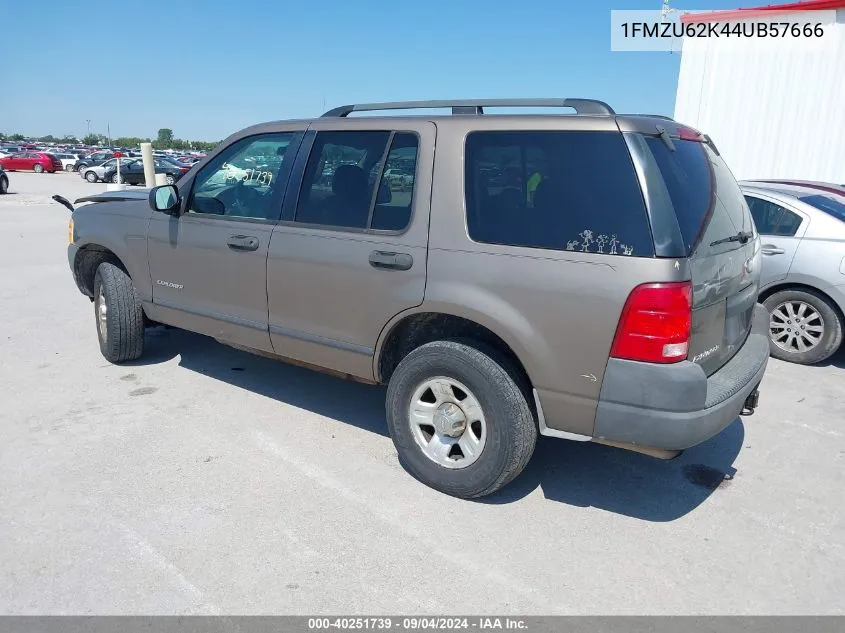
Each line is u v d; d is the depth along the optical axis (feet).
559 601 9.04
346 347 12.50
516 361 10.93
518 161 10.57
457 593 9.15
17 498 11.12
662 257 9.28
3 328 21.26
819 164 34.32
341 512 11.03
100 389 16.07
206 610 8.67
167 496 11.32
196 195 14.97
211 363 18.15
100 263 17.70
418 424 11.80
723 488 12.22
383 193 11.95
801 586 9.45
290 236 12.94
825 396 16.83
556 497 11.79
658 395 9.44
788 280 19.11
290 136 13.58
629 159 9.69
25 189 95.45
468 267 10.69
